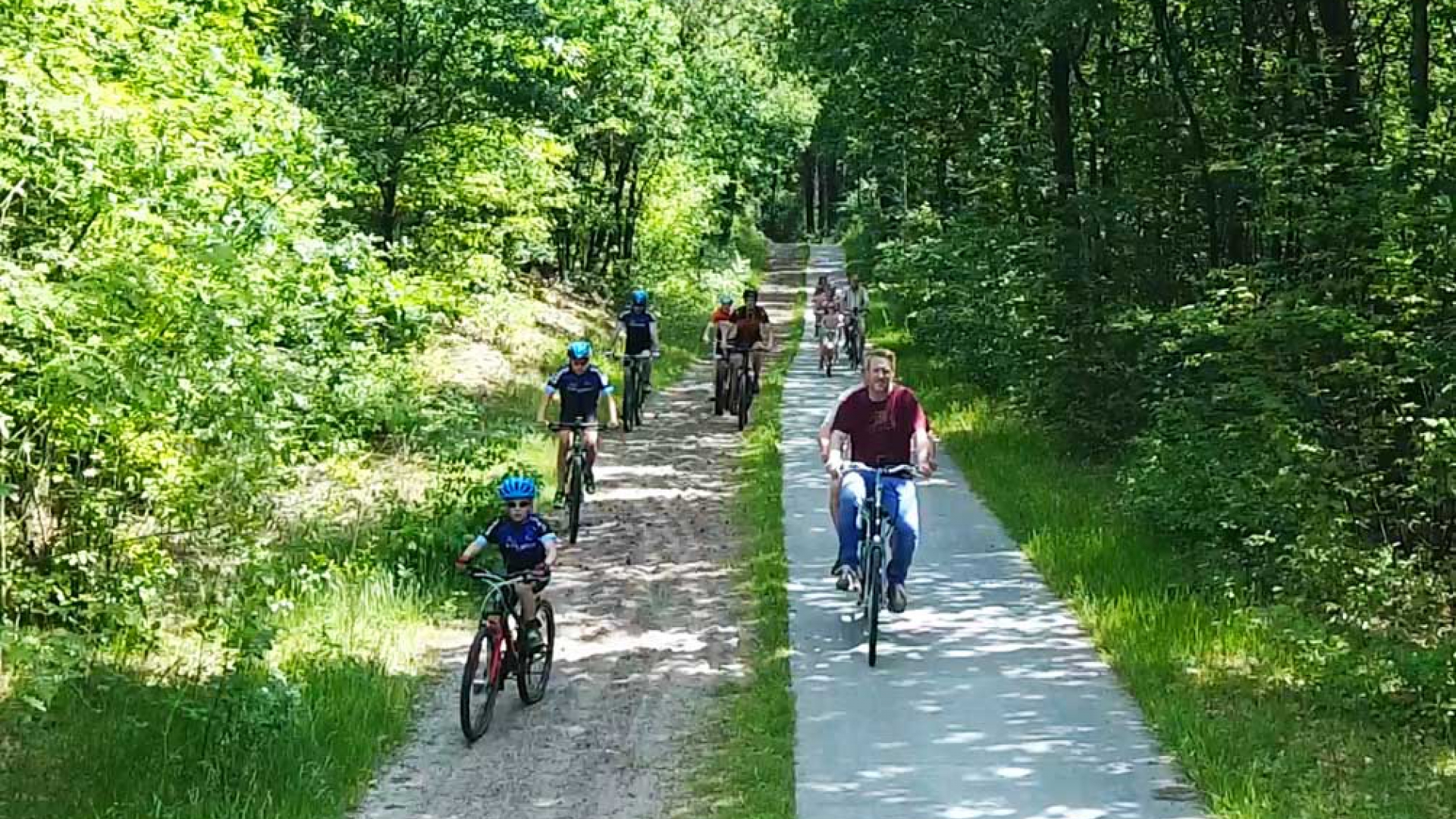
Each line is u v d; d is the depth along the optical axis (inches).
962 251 936.3
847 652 346.0
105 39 352.5
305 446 390.3
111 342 283.6
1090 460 605.9
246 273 329.4
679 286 1609.3
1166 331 557.0
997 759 267.4
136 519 351.3
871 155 1330.0
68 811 252.4
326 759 275.3
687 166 1610.5
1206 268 650.2
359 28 700.0
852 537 341.7
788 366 1112.8
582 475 503.5
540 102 748.0
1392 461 395.9
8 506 332.5
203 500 323.6
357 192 647.1
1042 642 352.2
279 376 330.6
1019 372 706.2
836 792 251.6
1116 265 650.2
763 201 3193.9
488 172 769.6
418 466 571.2
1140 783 253.6
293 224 425.4
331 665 332.8
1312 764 254.8
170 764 270.7
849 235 2972.4
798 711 300.2
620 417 777.6
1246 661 322.7
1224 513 389.4
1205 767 253.3
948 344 982.4
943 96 899.4
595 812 253.8
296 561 387.2
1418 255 394.0
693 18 1530.5
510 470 468.4
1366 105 463.5
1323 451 379.9
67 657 267.6
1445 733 277.6
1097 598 379.9
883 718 294.4
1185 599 373.1
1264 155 428.8
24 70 297.9
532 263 1332.4
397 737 299.0
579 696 326.3
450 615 398.9
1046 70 788.0
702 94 1512.1
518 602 315.3
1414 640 319.3
